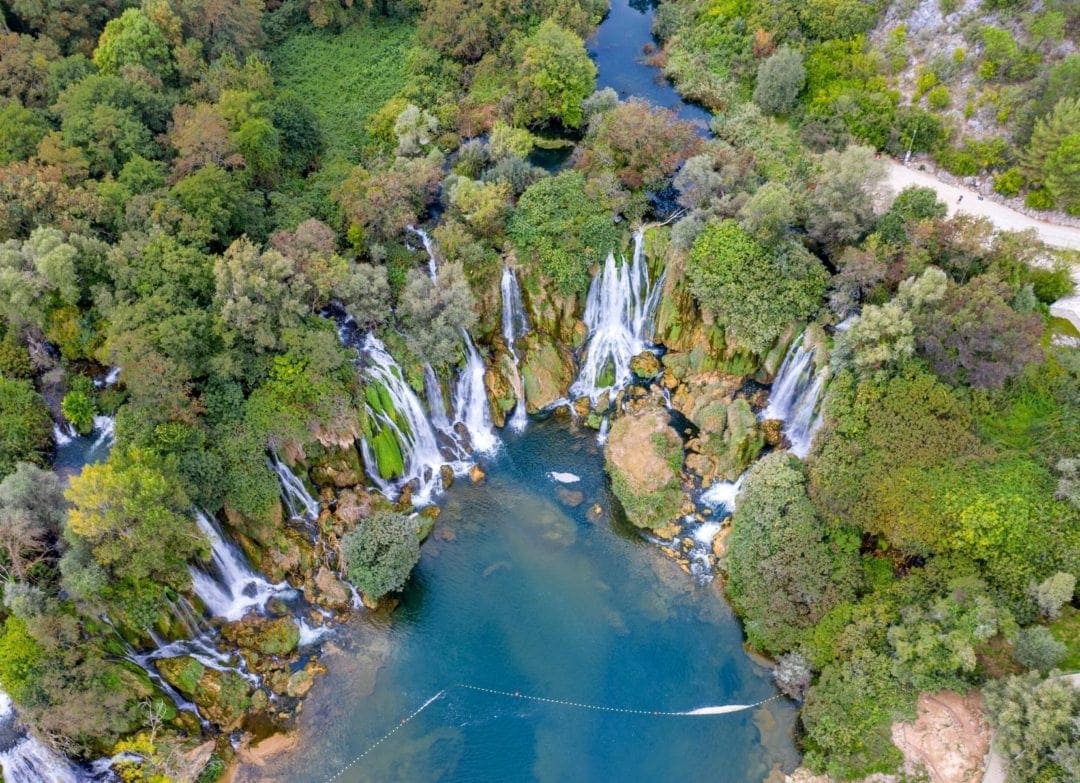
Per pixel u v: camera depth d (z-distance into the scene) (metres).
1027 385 56.16
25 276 57.09
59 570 49.06
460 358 67.31
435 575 59.38
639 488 62.97
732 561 58.12
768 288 64.06
